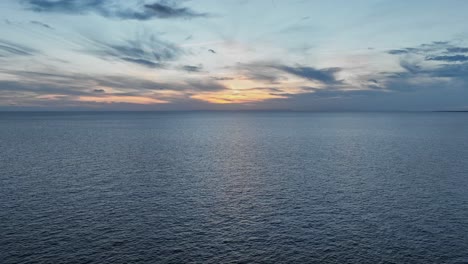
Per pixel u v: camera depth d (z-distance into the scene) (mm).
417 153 94438
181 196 52656
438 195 52656
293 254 34250
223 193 54375
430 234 38375
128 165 76438
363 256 33781
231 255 34031
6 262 31672
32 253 33469
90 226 40281
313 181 61969
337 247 35625
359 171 70438
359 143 119812
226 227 40625
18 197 50812
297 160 84188
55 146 107688
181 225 41125
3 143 114938
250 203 49406
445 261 32719
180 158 86812
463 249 34875
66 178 63031
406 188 56844
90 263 31938
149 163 79188
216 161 82750
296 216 44156
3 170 69438
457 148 104375
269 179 63688
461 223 41375
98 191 54781
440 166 75000
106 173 67750
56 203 48344
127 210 45969
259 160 84250
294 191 55531
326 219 43062
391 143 119188
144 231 39188
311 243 36531
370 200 50531
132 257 33281
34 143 115562
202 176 66125
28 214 43750
